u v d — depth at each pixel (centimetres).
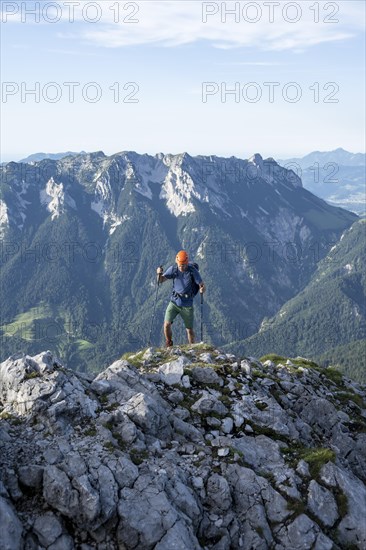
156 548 1085
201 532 1190
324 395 2023
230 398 1711
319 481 1346
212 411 1603
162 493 1170
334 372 2328
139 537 1095
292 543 1201
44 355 1567
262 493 1286
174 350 2112
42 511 1111
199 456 1369
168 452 1362
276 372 2044
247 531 1212
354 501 1298
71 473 1164
